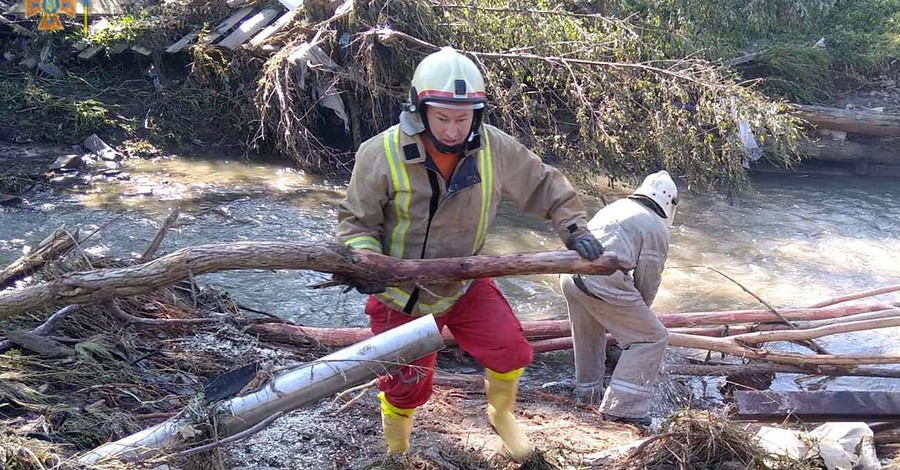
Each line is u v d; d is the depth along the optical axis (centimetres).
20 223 757
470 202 306
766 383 542
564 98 988
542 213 322
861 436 389
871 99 1184
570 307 479
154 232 755
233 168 963
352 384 318
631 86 887
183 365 441
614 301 446
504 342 323
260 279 664
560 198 314
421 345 312
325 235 780
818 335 533
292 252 296
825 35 1303
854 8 1423
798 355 528
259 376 326
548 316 622
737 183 897
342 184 941
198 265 304
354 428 403
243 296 632
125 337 445
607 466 370
